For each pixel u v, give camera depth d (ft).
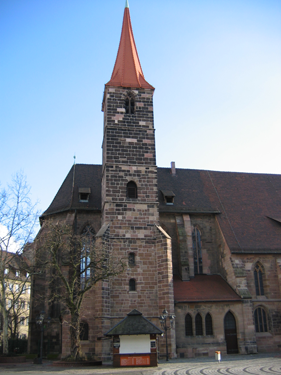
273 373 88.58
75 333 120.26
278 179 212.84
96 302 137.90
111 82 170.60
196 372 93.50
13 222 155.33
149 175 161.58
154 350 110.93
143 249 150.82
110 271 129.49
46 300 151.12
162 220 179.11
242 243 169.68
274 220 185.06
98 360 127.95
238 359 130.21
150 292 145.79
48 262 137.59
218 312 152.35
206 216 184.34
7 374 94.63
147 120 169.17
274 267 168.35
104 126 174.81
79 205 171.01
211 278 171.01
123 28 192.75
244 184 205.46
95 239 152.05
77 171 192.85
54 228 137.18
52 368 110.32
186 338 146.92
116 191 156.76
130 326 112.68
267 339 157.17
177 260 174.19
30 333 158.40
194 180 201.98
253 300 160.97
